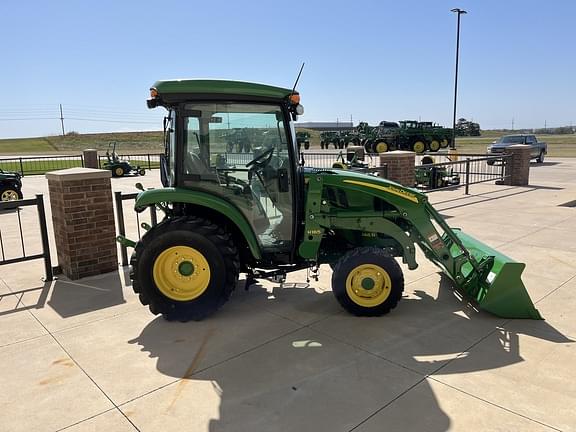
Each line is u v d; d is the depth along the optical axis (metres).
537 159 23.39
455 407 2.94
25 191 14.67
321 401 3.03
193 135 4.22
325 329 4.12
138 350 3.78
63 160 29.39
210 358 3.63
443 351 3.69
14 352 3.77
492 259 4.49
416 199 4.47
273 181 4.41
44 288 5.30
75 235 5.51
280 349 3.76
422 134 31.17
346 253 4.48
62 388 3.24
